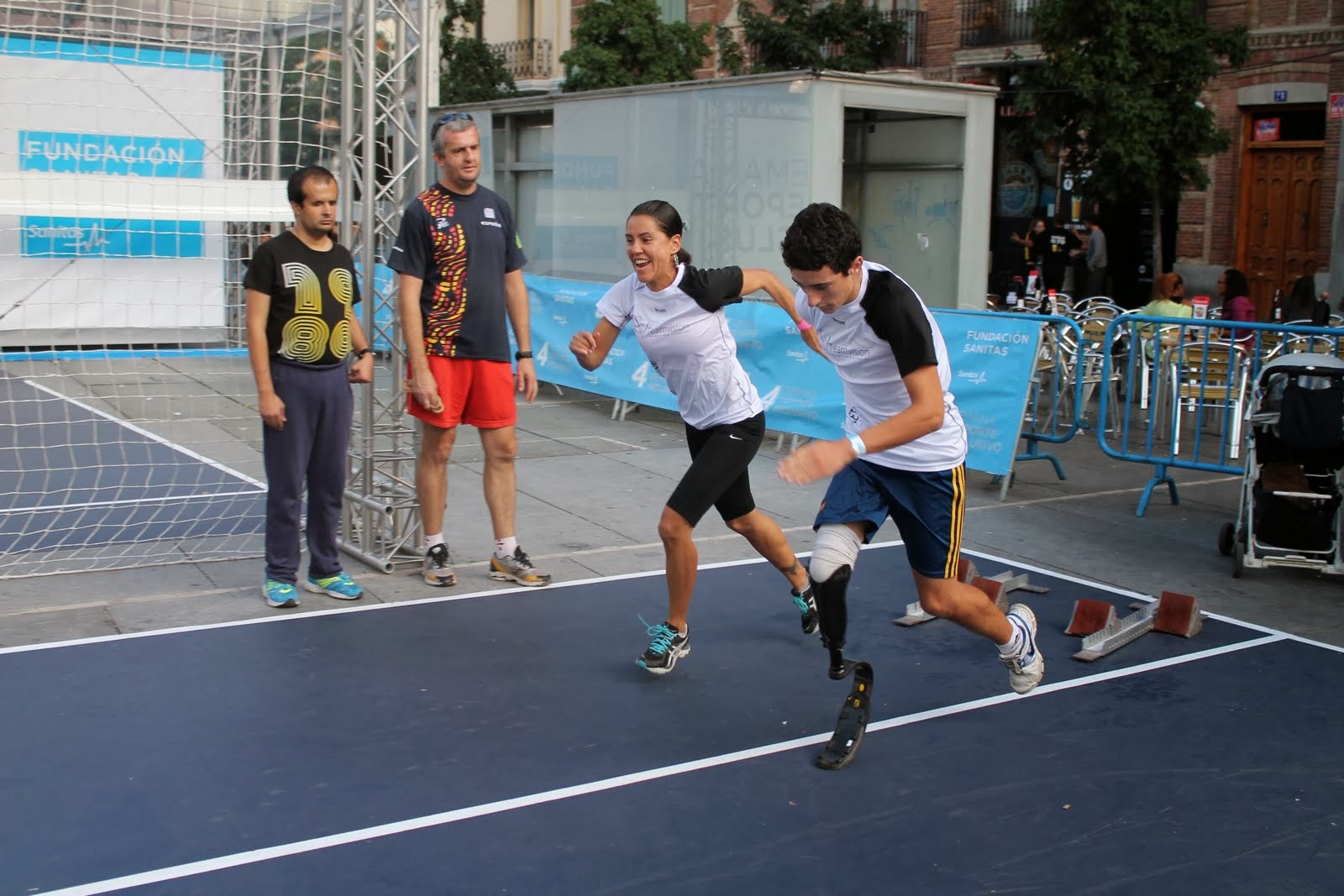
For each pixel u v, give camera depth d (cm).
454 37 2273
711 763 414
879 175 1381
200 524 713
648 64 1956
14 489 787
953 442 412
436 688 474
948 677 500
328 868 340
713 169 1223
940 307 1330
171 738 422
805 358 941
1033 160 2203
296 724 437
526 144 1477
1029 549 707
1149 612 571
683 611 493
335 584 584
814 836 366
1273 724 458
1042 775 411
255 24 959
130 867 338
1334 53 1819
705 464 488
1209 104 1964
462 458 928
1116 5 1569
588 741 429
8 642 511
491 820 370
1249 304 1130
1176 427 834
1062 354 1023
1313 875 351
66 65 1035
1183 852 362
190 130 1033
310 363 550
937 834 369
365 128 631
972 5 2214
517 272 596
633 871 343
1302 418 627
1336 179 1773
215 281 1146
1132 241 2084
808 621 536
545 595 596
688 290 478
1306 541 637
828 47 1962
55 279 1102
